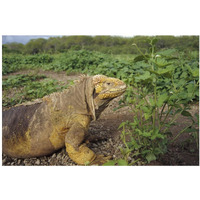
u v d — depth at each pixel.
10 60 1.80
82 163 0.53
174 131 0.66
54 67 1.70
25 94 1.11
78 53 1.75
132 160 0.54
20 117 0.58
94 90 0.55
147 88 0.57
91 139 0.65
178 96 0.50
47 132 0.56
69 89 0.58
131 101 0.56
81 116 0.55
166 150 0.53
